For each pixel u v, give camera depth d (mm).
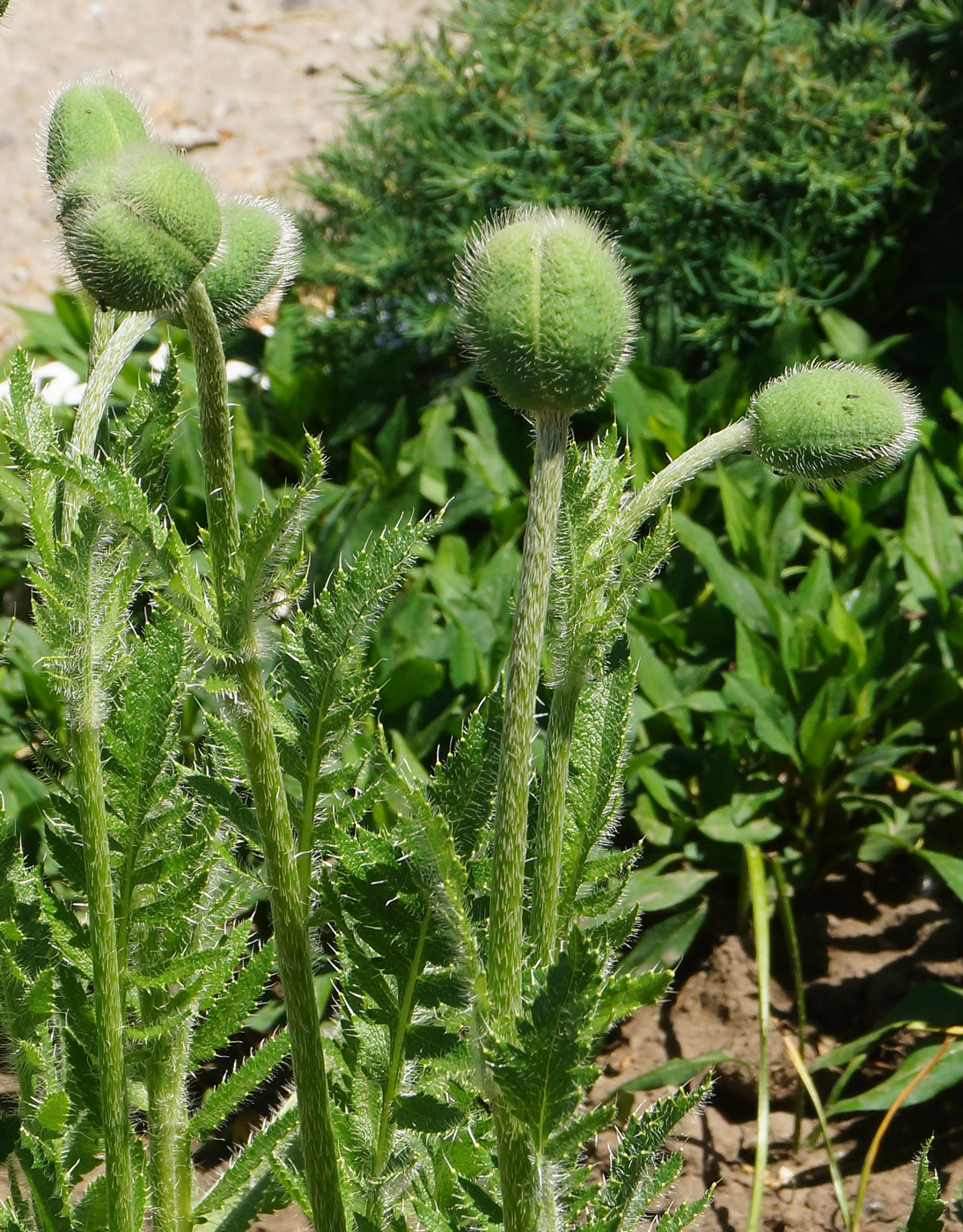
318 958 1748
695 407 4277
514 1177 1294
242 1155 1740
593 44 4652
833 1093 2801
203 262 1200
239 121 7418
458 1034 1430
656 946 3084
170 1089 1723
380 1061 1507
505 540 4086
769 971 3107
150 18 8594
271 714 1473
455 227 4551
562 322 1137
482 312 1164
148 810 1492
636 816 3312
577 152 4633
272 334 5059
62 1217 1555
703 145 4516
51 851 1523
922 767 3578
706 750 3430
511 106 4641
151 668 1471
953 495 4074
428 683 3305
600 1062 3027
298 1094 1402
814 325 4734
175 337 4238
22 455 1206
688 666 3578
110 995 1438
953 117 4703
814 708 3230
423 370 5070
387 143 5012
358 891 1351
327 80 7734
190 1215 1780
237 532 1279
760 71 4625
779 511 3973
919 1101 2645
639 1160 1504
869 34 4625
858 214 4469
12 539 4035
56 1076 1734
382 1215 1596
